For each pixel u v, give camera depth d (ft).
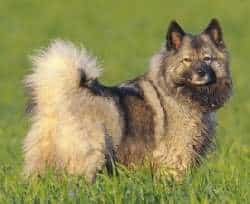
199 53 61.26
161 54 62.54
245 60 208.44
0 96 160.56
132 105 60.59
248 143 86.74
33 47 231.09
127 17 273.13
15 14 276.41
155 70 62.23
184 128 61.16
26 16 273.75
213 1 289.53
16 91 168.04
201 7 281.33
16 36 246.47
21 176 59.21
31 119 58.59
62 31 253.24
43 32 252.01
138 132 60.23
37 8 285.02
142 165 60.59
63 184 53.83
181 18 266.36
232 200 47.78
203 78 60.23
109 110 58.70
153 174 60.64
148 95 61.52
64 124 57.06
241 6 281.13
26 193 51.72
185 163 61.21
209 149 63.93
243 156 69.00
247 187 51.93
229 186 53.52
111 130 58.39
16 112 128.88
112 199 48.91
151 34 249.55
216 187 53.21
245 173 57.98
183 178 59.57
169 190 51.60
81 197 48.78
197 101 61.46
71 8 285.23
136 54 222.07
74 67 57.47
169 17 270.05
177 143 61.00
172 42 62.13
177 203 47.83
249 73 184.24
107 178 53.42
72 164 57.06
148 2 292.61
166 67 61.67
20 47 232.73
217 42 62.59
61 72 57.21
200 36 62.49
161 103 61.36
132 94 61.26
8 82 183.62
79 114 57.21
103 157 57.62
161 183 54.95
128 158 59.93
